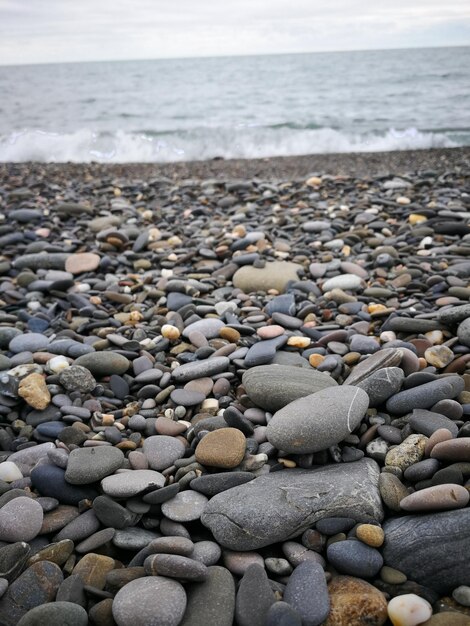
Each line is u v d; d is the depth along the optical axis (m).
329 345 0.74
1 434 0.62
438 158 2.27
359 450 0.54
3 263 1.12
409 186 1.62
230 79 5.64
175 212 1.51
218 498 0.49
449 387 0.58
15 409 0.66
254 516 0.46
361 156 2.43
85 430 0.61
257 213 1.45
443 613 0.40
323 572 0.43
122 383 0.70
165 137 2.96
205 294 0.98
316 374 0.64
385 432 0.56
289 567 0.45
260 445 0.57
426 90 4.38
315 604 0.41
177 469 0.55
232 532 0.46
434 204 1.37
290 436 0.51
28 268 1.13
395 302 0.87
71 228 1.40
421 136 2.76
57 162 2.66
